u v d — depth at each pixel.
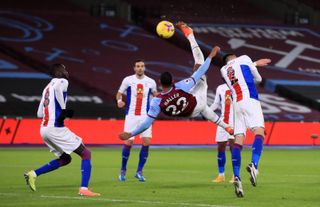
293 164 55.00
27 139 74.25
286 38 121.81
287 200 30.45
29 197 31.27
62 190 34.50
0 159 57.41
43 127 32.41
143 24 121.88
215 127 79.12
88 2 123.50
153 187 36.44
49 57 103.06
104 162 55.72
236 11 130.62
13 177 41.44
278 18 133.38
